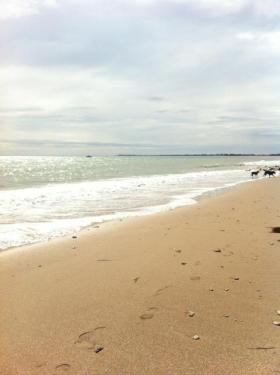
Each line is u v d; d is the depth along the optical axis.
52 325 4.49
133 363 3.72
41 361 3.75
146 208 15.75
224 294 5.45
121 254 7.75
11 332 4.32
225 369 3.61
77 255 7.73
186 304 5.10
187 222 11.61
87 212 14.66
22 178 45.03
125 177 43.81
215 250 7.91
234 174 49.78
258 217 12.36
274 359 3.76
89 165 100.69
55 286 5.82
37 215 13.80
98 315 4.77
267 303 5.12
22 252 8.06
